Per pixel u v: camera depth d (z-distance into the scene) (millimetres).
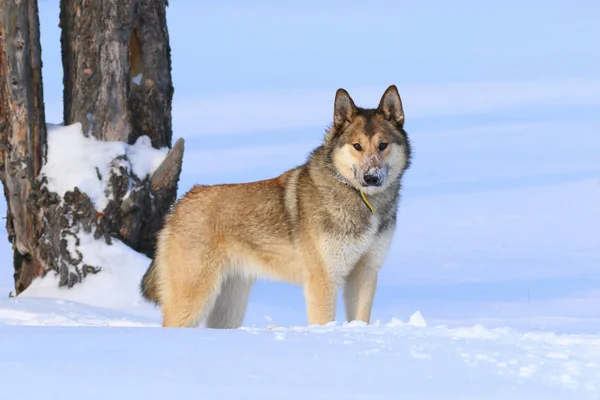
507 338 17844
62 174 37438
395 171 26797
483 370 14398
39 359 14266
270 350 15555
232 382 13055
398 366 14500
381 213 26656
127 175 37719
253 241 27312
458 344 16719
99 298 35938
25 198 38031
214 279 27516
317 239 26281
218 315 28922
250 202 27312
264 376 13500
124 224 37656
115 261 36875
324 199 26234
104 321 30828
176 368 13828
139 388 12516
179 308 27656
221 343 16172
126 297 35969
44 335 16812
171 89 39750
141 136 38906
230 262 27719
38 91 38000
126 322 30547
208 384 12867
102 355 14688
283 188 27328
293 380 13328
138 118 38875
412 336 17625
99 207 37250
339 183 26156
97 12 38000
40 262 37812
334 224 26125
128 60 38438
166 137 39594
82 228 37188
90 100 38250
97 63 38156
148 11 38688
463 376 13922
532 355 15758
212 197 27703
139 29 38656
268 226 27094
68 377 13039
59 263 37188
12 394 12102
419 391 12891
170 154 37719
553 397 12766
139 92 38844
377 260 27031
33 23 37812
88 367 13711
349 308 27500
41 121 38031
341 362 14672
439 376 13875
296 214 26828
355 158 25969
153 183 38188
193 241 27469
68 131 38250
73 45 38562
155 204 38312
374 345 16359
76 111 38562
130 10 38188
